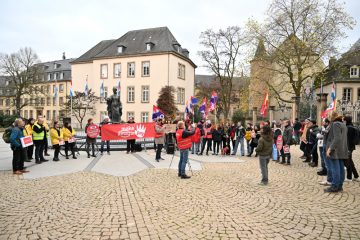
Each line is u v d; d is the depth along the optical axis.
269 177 9.16
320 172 9.54
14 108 70.25
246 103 33.84
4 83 71.12
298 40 27.41
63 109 49.78
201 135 15.03
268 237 4.62
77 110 45.81
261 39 29.02
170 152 14.43
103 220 5.33
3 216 5.57
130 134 14.67
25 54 49.09
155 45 44.00
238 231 4.85
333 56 27.25
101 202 6.40
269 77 31.75
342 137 7.11
